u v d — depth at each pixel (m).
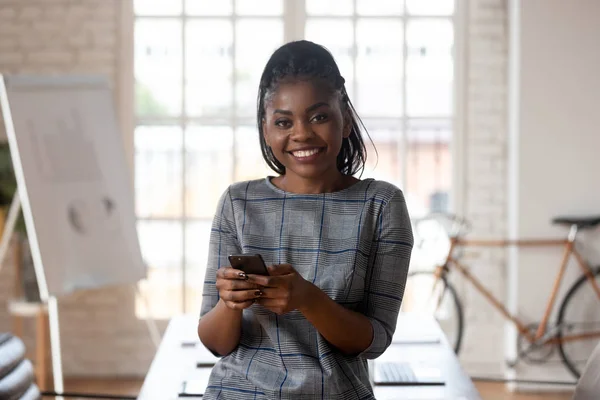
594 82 4.89
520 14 4.91
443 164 5.23
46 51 5.16
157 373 2.47
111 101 4.09
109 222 4.02
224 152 5.25
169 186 5.25
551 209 4.93
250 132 5.24
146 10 5.20
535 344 4.96
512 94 5.02
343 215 1.59
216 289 1.63
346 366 1.55
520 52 4.92
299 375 1.52
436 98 5.22
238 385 1.57
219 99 5.23
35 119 3.81
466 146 5.20
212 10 5.20
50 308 3.96
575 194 4.92
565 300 4.95
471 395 2.26
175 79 5.22
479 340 5.23
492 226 5.21
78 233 3.89
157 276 5.27
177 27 5.20
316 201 1.61
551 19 4.89
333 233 1.58
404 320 3.23
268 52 5.21
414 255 5.25
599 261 4.94
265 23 5.20
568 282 4.96
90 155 3.98
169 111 5.24
